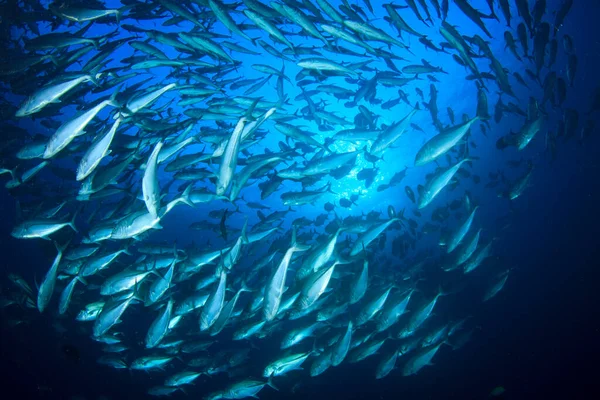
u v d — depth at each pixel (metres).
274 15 5.38
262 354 12.05
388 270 9.38
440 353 12.66
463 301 14.52
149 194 3.93
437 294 6.59
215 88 6.63
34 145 5.42
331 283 7.05
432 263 12.01
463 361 12.52
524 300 15.25
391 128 5.33
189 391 11.58
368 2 5.63
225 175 4.38
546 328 13.55
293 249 4.42
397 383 11.68
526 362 12.35
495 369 12.26
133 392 12.02
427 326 9.87
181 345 7.60
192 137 6.07
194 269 6.61
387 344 12.16
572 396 10.80
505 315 14.44
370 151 5.57
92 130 5.96
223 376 11.88
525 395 11.36
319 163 6.06
